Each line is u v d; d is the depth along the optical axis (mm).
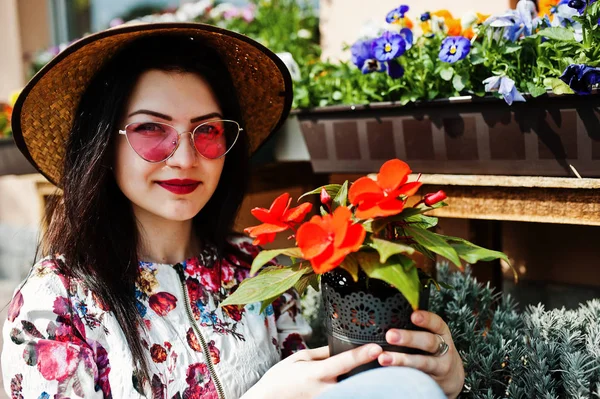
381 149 1471
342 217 794
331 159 1575
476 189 1395
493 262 1751
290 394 979
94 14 3734
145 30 1112
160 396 1105
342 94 1707
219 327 1217
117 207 1218
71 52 1124
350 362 915
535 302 1862
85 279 1142
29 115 1245
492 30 1380
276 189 2203
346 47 1731
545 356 1244
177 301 1211
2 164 2285
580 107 1175
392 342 892
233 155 1359
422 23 1583
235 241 1448
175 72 1166
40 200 2387
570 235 1788
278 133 1829
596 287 1754
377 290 901
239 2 3115
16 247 3787
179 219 1188
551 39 1328
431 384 840
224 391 1151
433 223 983
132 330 1107
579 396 1144
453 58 1333
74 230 1162
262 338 1263
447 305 1473
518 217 1343
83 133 1207
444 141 1365
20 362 1070
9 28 3701
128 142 1148
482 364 1294
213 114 1205
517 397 1227
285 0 2750
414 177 1448
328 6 2303
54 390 1043
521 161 1281
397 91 1511
